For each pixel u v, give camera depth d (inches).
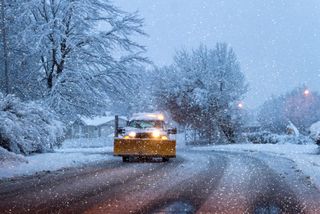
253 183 403.9
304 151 927.0
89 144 1846.7
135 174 484.4
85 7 1093.1
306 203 302.7
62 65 1117.7
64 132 931.3
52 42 1095.0
